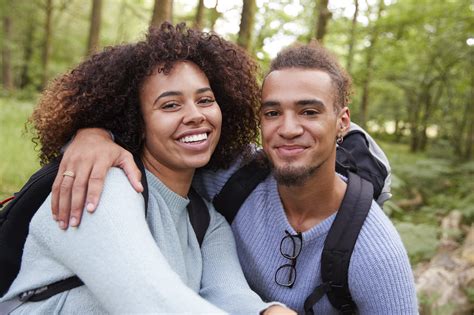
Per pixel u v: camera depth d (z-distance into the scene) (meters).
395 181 5.90
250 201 1.84
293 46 1.71
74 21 20.41
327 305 1.68
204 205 1.80
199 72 1.59
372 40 9.96
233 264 1.73
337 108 1.63
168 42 1.54
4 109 8.95
